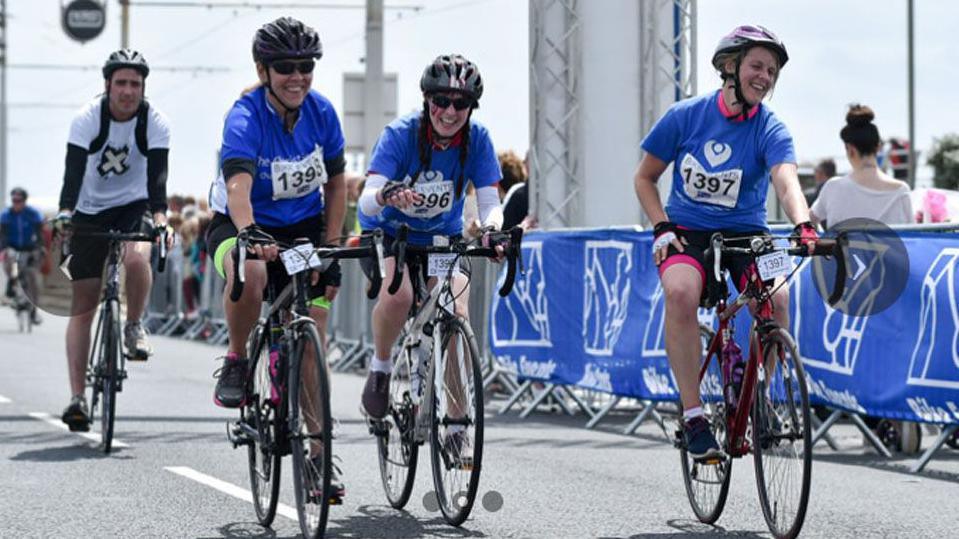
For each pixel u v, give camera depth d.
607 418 25.73
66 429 22.08
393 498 15.30
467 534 13.89
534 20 28.31
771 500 13.32
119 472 17.70
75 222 19.36
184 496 15.96
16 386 29.27
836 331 19.64
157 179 19.33
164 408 25.39
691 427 13.90
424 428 14.56
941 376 17.86
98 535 13.76
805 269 20.22
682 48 28.42
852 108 22.64
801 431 12.73
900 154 58.50
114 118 19.27
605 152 28.36
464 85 14.01
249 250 12.98
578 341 24.67
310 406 13.07
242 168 13.72
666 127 14.36
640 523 14.55
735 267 14.20
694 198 14.30
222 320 45.94
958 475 18.50
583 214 28.30
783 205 13.70
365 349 36.06
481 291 28.72
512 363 26.45
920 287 18.23
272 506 13.95
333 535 13.79
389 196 13.59
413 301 14.80
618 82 28.34
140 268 19.58
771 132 14.00
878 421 22.78
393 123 14.49
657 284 22.62
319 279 14.16
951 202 25.00
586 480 17.58
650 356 22.64
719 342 14.27
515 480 17.55
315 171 14.34
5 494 16.05
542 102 28.20
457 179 14.68
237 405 14.31
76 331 20.41
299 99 13.89
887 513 15.30
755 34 13.77
